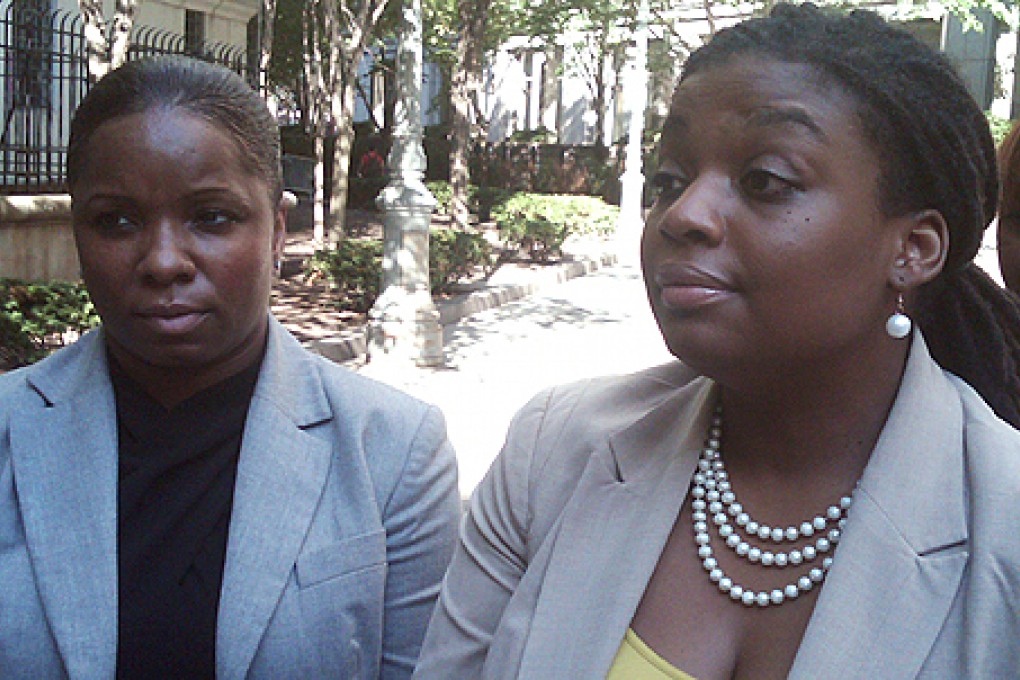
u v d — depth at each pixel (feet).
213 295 5.32
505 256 58.44
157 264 5.17
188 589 5.40
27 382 5.80
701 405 4.11
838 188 3.54
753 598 3.75
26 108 35.35
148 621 5.32
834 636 3.48
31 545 5.37
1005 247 6.29
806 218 3.52
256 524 5.44
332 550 5.51
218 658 5.28
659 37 86.12
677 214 3.61
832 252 3.54
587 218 67.97
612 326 41.70
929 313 4.77
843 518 3.77
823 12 3.83
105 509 5.40
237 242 5.38
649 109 91.50
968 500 3.62
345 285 40.22
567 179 100.48
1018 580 3.41
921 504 3.60
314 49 60.49
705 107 3.67
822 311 3.58
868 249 3.61
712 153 3.66
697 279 3.61
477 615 4.43
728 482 3.96
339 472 5.71
